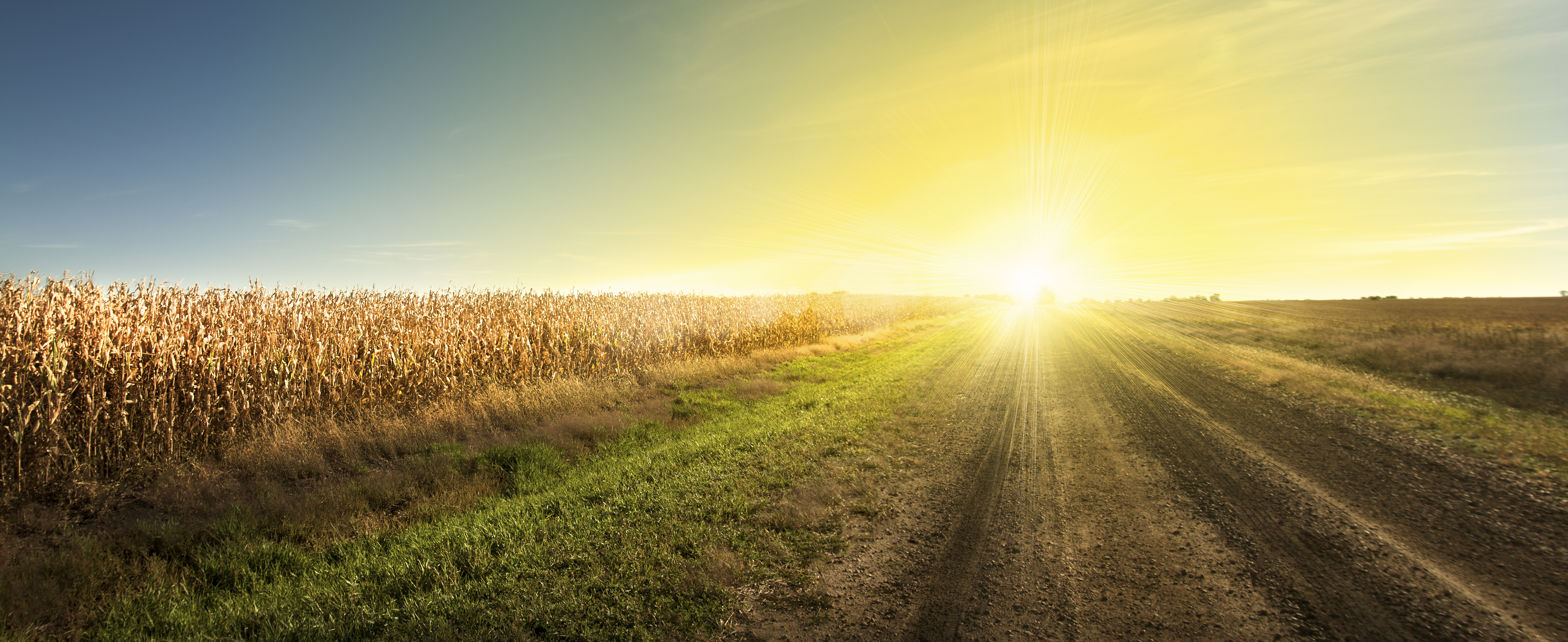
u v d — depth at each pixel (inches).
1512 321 1015.0
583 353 499.5
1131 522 187.2
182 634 135.7
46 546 179.5
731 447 285.4
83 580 156.8
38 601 144.3
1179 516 191.2
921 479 236.1
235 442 273.4
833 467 248.4
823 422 339.0
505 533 180.9
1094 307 2287.2
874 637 124.4
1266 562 155.8
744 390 493.0
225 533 191.5
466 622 129.6
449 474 253.1
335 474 257.1
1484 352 548.1
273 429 287.6
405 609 136.4
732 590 144.6
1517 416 333.7
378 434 304.2
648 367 533.3
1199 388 441.7
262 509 212.1
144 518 204.4
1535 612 127.1
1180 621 127.3
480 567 158.9
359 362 350.9
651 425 364.8
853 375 572.1
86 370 238.8
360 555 175.9
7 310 241.0
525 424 350.9
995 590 144.4
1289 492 212.1
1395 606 131.5
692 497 210.2
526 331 460.1
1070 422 339.3
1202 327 1075.9
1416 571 148.8
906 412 365.1
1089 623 127.9
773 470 243.0
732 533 177.8
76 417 233.1
